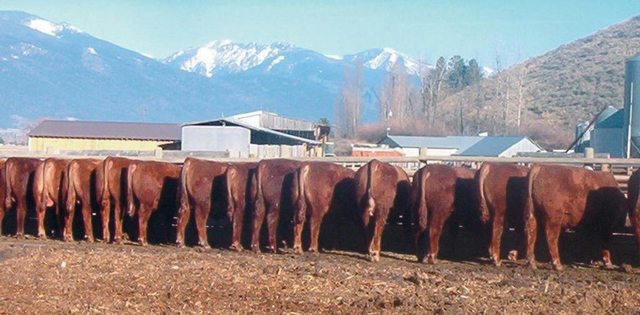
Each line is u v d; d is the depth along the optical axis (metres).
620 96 102.12
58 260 16.98
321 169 18.59
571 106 101.81
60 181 21.05
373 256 17.62
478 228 18.09
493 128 92.62
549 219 16.66
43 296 13.47
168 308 12.66
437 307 12.86
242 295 13.60
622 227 17.16
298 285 14.42
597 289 14.47
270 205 18.88
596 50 135.62
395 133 91.12
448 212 17.52
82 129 60.66
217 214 20.02
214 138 49.41
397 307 12.89
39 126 61.22
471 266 17.03
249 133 49.69
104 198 20.34
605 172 17.11
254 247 18.91
